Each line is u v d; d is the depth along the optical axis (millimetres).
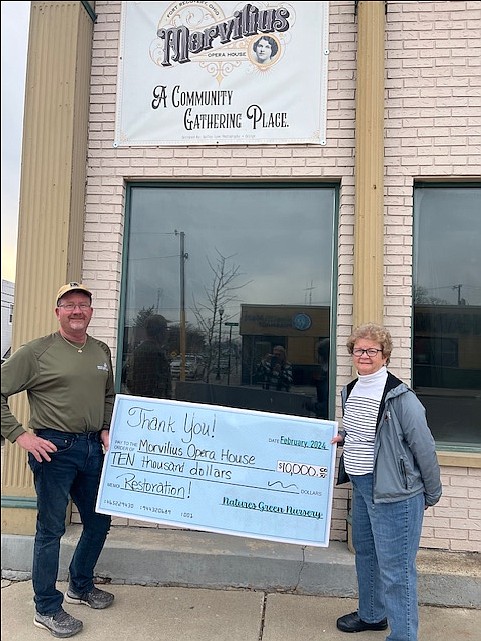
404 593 2906
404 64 4359
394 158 4309
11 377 3189
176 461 3496
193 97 4531
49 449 3188
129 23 4637
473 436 4203
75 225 4387
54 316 4246
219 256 4586
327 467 3410
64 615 3316
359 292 4117
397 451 2947
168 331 4570
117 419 3564
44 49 4414
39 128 4367
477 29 4328
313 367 4402
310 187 4512
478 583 3662
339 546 4051
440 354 4281
